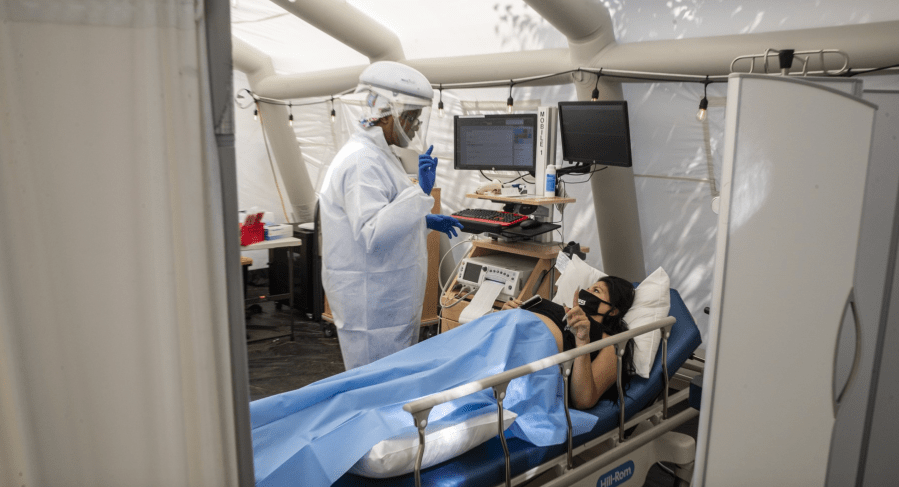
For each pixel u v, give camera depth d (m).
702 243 3.65
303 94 5.22
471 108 4.59
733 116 1.54
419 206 2.66
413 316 2.88
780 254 1.66
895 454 2.13
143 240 0.95
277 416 1.83
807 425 1.81
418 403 1.54
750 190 1.59
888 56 2.42
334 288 2.76
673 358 2.41
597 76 3.38
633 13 3.34
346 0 4.09
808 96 1.60
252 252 6.34
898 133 1.90
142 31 0.90
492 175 4.54
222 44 0.94
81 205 0.91
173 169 0.95
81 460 0.97
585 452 2.18
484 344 2.21
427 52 4.41
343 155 2.70
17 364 0.90
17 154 0.86
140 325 0.97
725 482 1.74
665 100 3.48
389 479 1.74
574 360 2.14
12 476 0.93
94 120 0.90
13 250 0.88
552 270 3.26
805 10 2.73
